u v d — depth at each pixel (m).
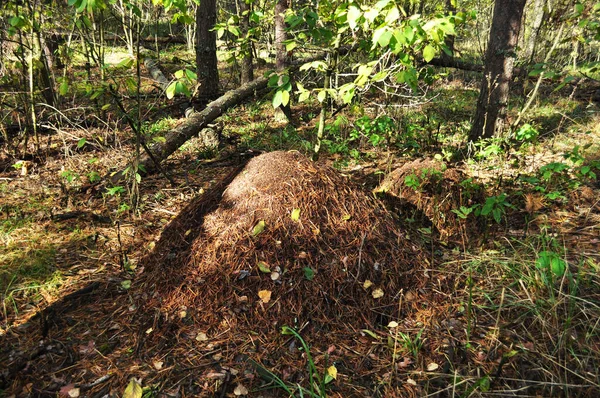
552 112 7.47
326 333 2.41
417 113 7.21
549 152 5.45
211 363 2.21
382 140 5.69
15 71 5.73
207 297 2.54
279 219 2.75
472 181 4.05
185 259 2.75
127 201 4.17
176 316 2.49
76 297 2.74
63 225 3.65
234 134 6.44
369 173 4.83
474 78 10.88
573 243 3.19
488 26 10.62
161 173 4.89
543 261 2.44
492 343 2.31
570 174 4.51
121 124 6.14
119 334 2.43
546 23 5.98
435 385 2.09
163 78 8.06
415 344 2.30
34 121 5.18
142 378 2.12
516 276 2.79
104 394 2.05
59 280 2.91
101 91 3.75
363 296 2.59
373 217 3.00
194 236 2.86
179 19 3.33
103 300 2.72
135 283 2.85
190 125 5.16
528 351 2.23
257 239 2.68
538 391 2.01
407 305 2.62
